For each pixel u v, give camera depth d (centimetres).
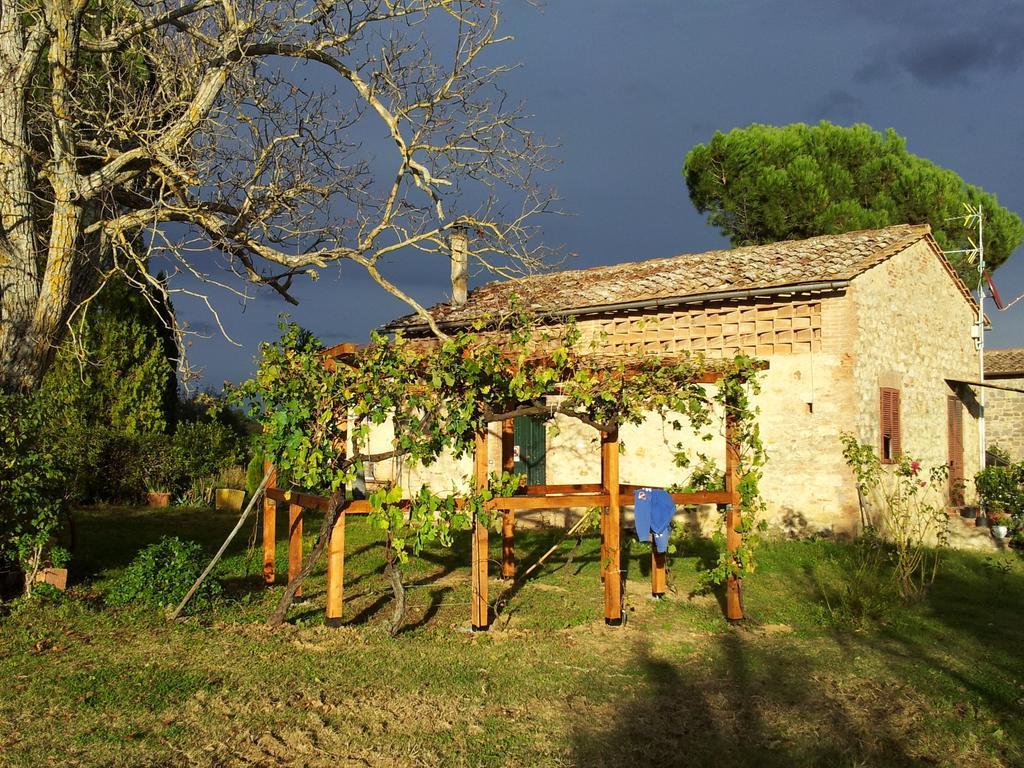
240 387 772
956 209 2347
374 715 580
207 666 675
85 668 659
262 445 782
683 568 1173
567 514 1614
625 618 880
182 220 1086
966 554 1364
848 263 1377
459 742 538
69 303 996
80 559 1095
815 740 555
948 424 1711
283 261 1094
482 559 820
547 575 1119
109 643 732
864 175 2447
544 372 773
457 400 766
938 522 1228
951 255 2334
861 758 530
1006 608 980
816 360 1347
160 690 612
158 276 1806
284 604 813
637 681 675
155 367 2045
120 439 1875
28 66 982
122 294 1997
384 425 1834
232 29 1048
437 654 730
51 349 1002
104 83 1165
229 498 1845
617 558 859
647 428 1516
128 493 1914
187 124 1030
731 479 888
